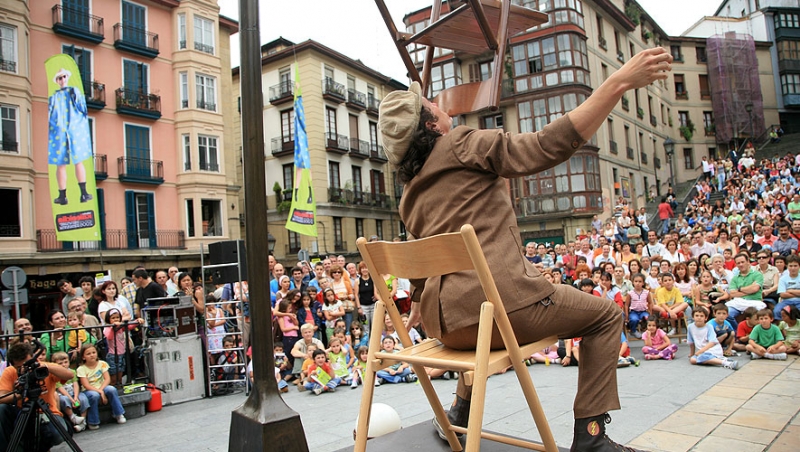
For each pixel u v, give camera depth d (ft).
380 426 9.25
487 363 5.00
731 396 12.97
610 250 30.55
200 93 74.33
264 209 7.83
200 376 21.16
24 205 56.39
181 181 72.13
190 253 70.74
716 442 9.27
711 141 120.57
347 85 99.14
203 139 74.18
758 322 19.36
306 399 19.27
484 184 5.72
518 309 5.38
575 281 29.17
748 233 30.55
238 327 22.61
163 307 20.98
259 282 7.65
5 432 13.15
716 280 25.81
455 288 5.51
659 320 24.91
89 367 17.54
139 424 17.22
